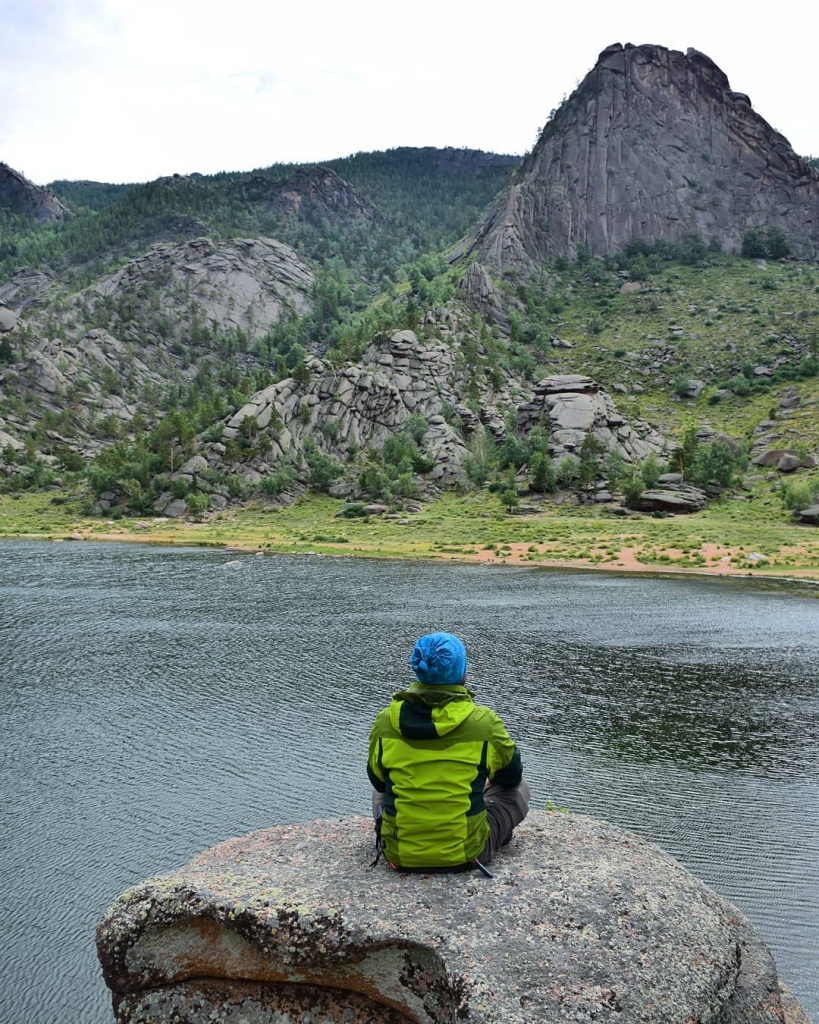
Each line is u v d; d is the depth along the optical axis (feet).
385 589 251.80
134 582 268.41
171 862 67.82
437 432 654.12
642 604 217.77
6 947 56.13
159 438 634.02
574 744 97.55
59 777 86.38
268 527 492.13
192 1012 19.43
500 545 383.45
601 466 549.95
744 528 400.26
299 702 116.26
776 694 121.29
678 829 73.05
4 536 466.70
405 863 20.80
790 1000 21.84
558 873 21.09
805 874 63.98
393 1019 18.43
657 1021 16.98
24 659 146.00
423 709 21.49
